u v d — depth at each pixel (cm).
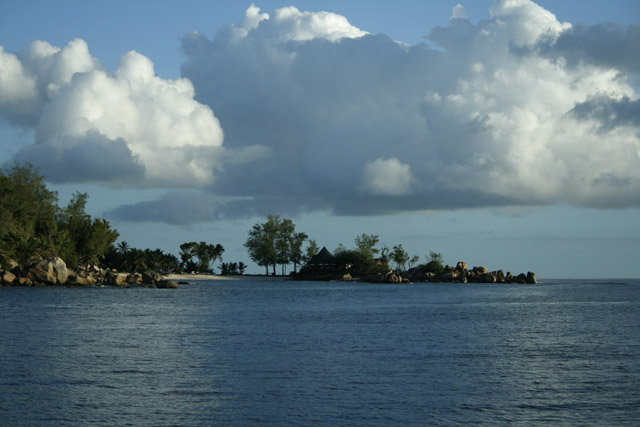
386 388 2602
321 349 3772
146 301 9112
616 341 4284
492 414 2211
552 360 3381
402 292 14262
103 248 16788
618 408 2303
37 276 13125
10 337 4222
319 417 2145
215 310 7425
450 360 3356
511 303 9612
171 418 2117
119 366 3075
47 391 2488
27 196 14312
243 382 2700
